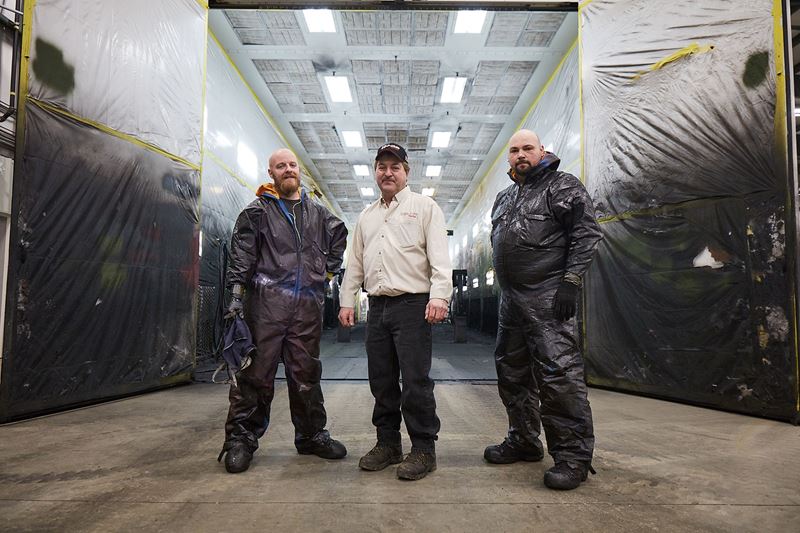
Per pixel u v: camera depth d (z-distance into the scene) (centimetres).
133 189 399
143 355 407
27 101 311
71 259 341
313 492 178
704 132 365
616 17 450
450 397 387
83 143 352
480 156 1350
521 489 183
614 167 444
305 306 220
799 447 245
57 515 156
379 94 973
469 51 809
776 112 322
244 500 169
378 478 194
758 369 322
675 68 393
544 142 912
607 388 443
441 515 157
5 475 197
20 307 305
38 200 317
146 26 421
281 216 224
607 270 445
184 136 471
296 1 507
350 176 1576
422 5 505
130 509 161
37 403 316
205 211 716
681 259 378
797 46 424
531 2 502
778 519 155
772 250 320
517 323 216
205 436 263
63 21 339
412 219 212
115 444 247
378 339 214
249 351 205
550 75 877
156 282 425
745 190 337
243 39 779
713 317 353
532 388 221
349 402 363
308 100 1002
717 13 364
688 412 338
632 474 201
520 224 214
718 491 181
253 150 961
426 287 209
